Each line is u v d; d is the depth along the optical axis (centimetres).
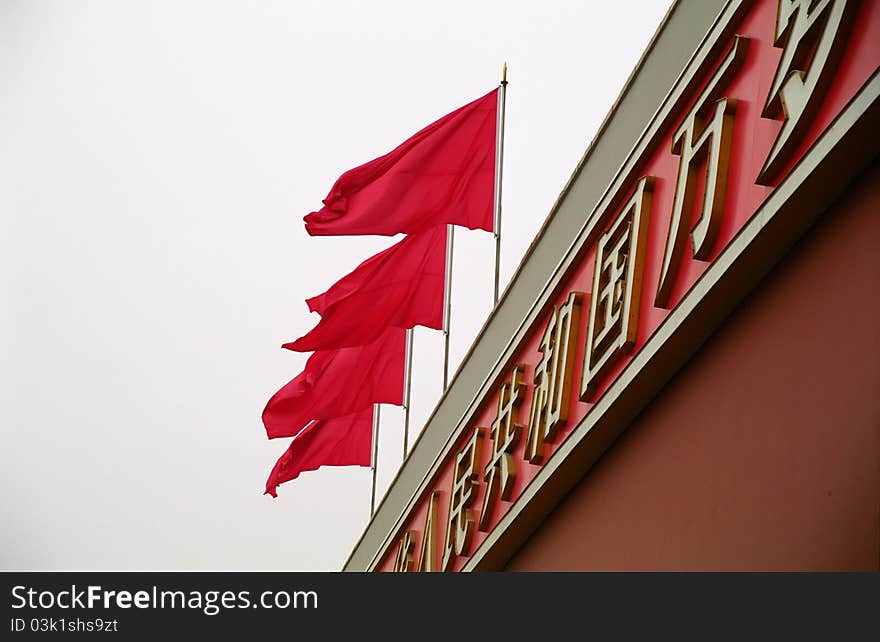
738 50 700
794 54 625
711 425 731
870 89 555
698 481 739
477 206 1472
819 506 598
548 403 956
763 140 661
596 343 860
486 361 1187
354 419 1948
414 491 1420
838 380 593
